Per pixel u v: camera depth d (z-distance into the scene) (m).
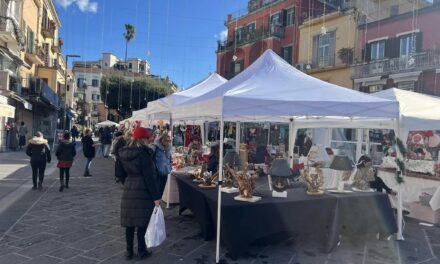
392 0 22.94
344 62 21.39
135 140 4.26
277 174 4.80
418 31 17.75
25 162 14.51
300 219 4.58
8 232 5.39
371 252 4.89
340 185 5.35
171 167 7.14
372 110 4.85
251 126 23.47
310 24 24.06
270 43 26.97
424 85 17.17
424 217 6.76
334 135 15.52
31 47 24.69
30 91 23.59
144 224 4.19
